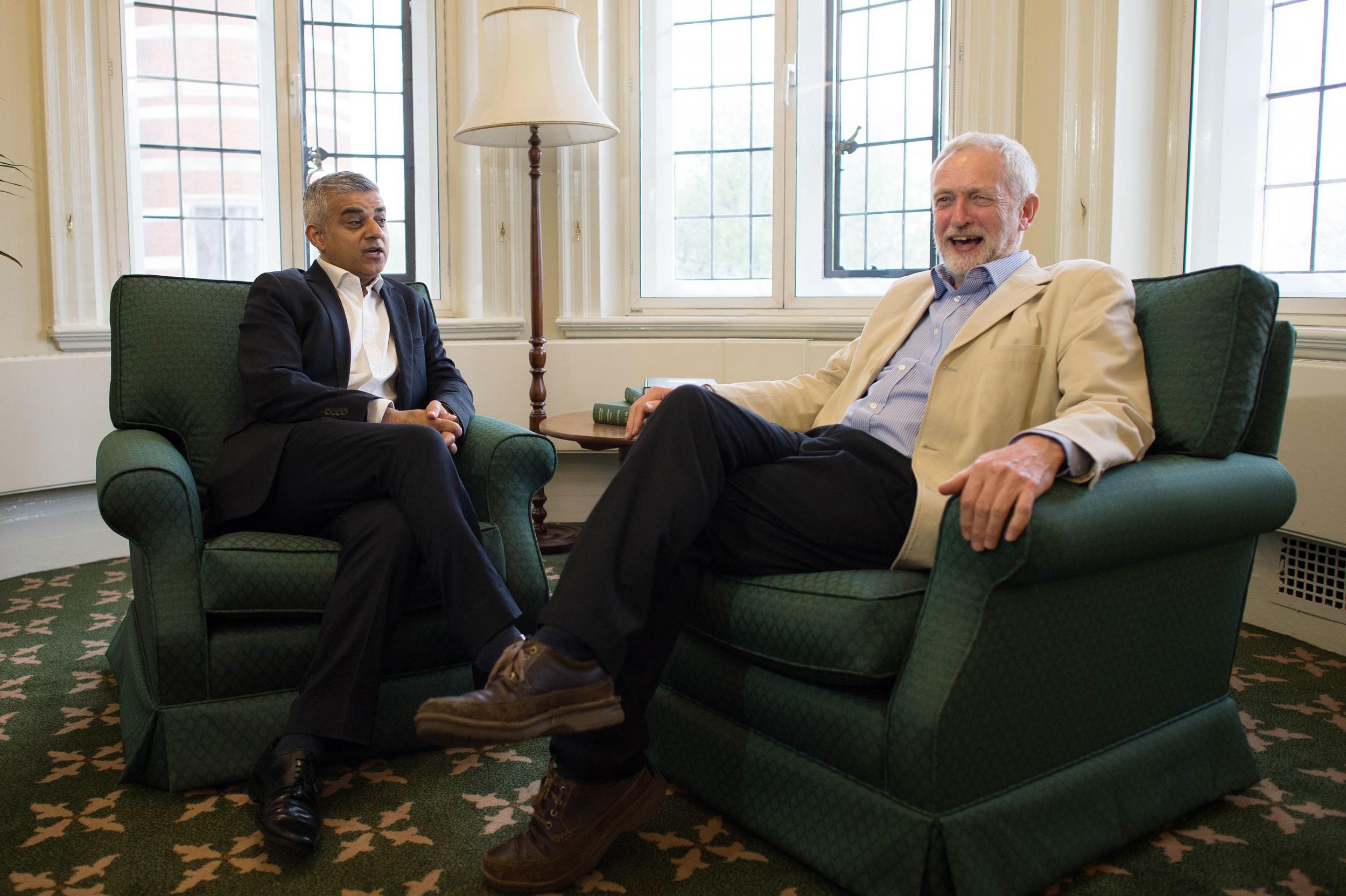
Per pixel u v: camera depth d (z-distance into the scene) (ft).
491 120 9.93
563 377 11.93
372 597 5.63
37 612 9.00
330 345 7.20
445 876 4.84
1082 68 9.60
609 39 12.12
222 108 11.89
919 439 5.59
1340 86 8.43
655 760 5.84
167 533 5.75
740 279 12.56
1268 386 5.55
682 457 4.94
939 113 11.24
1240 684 7.10
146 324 7.05
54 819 5.37
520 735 4.33
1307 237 8.73
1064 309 5.53
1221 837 5.15
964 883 4.30
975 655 4.37
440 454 6.00
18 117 10.35
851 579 4.95
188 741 5.65
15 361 9.85
